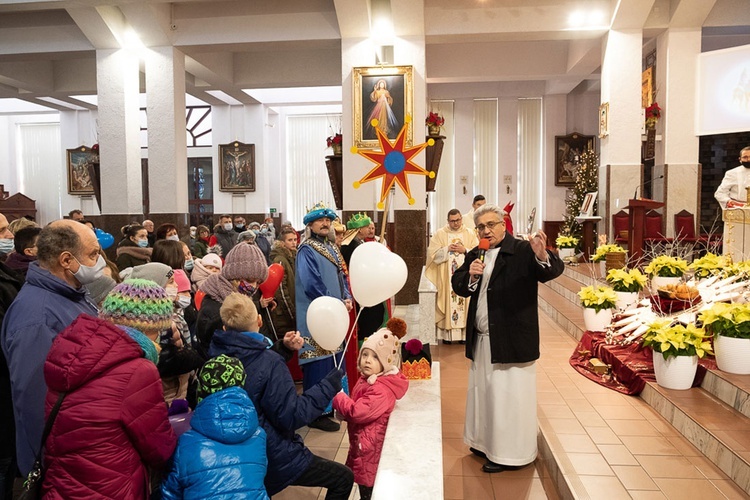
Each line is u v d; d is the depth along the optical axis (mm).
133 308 2223
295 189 20031
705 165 13438
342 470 2842
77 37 11109
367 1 9641
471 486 3693
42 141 20766
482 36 10398
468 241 7348
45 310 2363
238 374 2240
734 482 3258
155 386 2016
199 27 10688
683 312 5395
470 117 16812
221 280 3383
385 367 3043
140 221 11320
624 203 10539
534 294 3699
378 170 3256
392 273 3145
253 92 16828
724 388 4141
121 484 1907
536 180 16922
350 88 10070
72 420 1858
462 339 7418
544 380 5457
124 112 10945
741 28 12086
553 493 3580
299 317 4488
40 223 20812
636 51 10273
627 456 3645
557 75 13523
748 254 6594
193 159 19594
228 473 2096
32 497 1926
